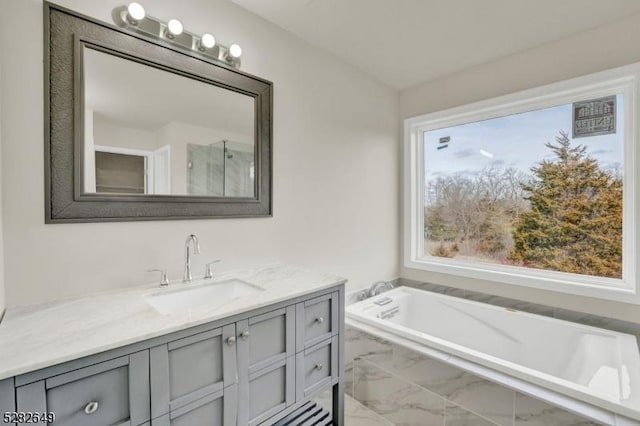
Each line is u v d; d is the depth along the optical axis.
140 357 0.92
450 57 2.36
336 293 1.56
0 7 1.09
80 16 1.24
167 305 1.37
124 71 1.37
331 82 2.33
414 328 2.68
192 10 1.58
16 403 0.74
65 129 1.22
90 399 0.83
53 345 0.83
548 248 2.27
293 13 1.84
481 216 2.62
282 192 2.02
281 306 1.30
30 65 1.15
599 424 1.17
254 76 1.84
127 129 1.38
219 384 1.09
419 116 2.87
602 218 2.04
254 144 1.85
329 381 1.52
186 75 1.56
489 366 1.52
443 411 1.61
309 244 2.20
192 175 1.59
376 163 2.76
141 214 1.42
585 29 1.98
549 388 1.34
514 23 1.92
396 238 3.00
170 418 0.98
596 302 1.99
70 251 1.25
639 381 1.39
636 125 1.85
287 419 1.57
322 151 2.28
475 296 2.55
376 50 2.27
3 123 1.10
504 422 1.40
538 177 2.31
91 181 1.29
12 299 1.13
